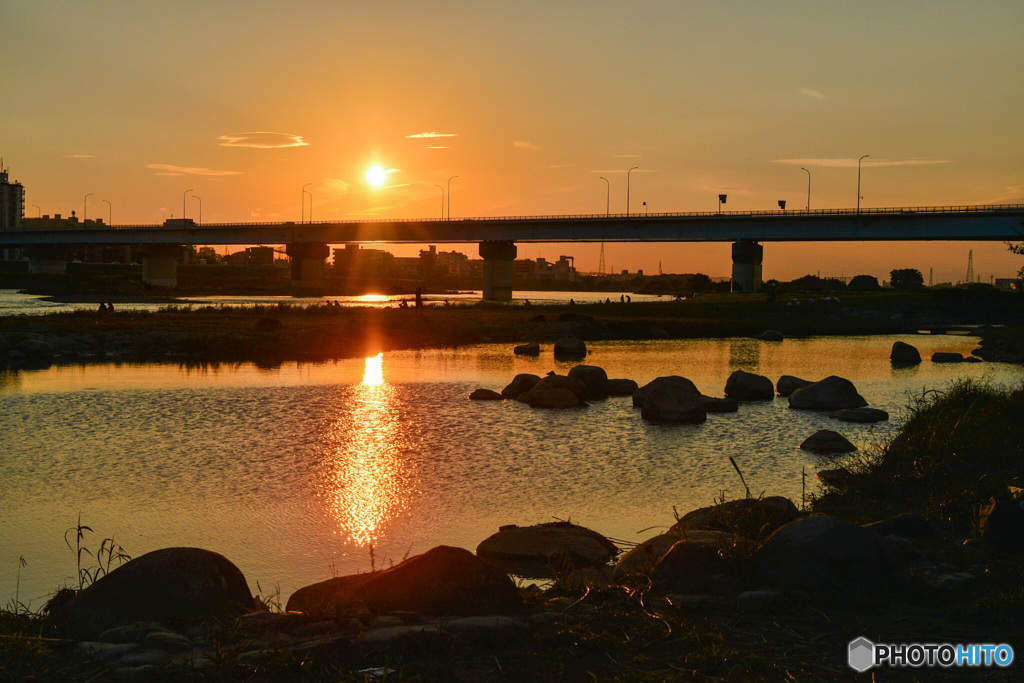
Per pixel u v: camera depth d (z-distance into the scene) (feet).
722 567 26.09
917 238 354.95
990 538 31.58
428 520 49.93
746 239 408.46
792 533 25.99
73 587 37.81
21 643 20.58
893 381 134.41
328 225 549.54
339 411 93.81
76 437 76.64
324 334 196.85
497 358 168.96
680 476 62.18
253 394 107.14
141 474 61.57
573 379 104.47
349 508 52.37
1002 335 209.87
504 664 19.33
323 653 19.43
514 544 39.93
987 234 337.72
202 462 65.98
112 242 611.88
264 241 591.78
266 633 22.11
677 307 340.39
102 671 19.17
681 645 20.52
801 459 68.90
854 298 362.94
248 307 284.41
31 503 53.47
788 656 19.77
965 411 59.77
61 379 122.72
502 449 72.74
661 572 26.32
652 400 91.25
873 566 25.04
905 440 54.65
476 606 23.86
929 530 34.63
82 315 232.94
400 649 19.99
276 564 41.55
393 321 238.68
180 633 22.61
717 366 159.33
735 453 71.56
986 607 22.99
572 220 449.48
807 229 384.06
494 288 495.41
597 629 21.62
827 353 192.44
